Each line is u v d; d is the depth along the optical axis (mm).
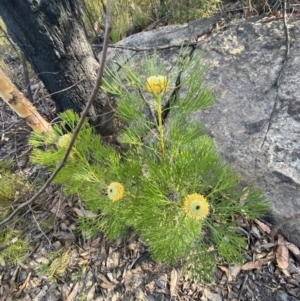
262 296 653
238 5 1153
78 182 621
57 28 675
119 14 1269
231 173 646
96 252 778
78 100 789
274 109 781
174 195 564
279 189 726
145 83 477
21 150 1016
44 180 917
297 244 695
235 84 896
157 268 724
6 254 812
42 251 810
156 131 810
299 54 877
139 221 593
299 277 661
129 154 689
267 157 760
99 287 729
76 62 742
